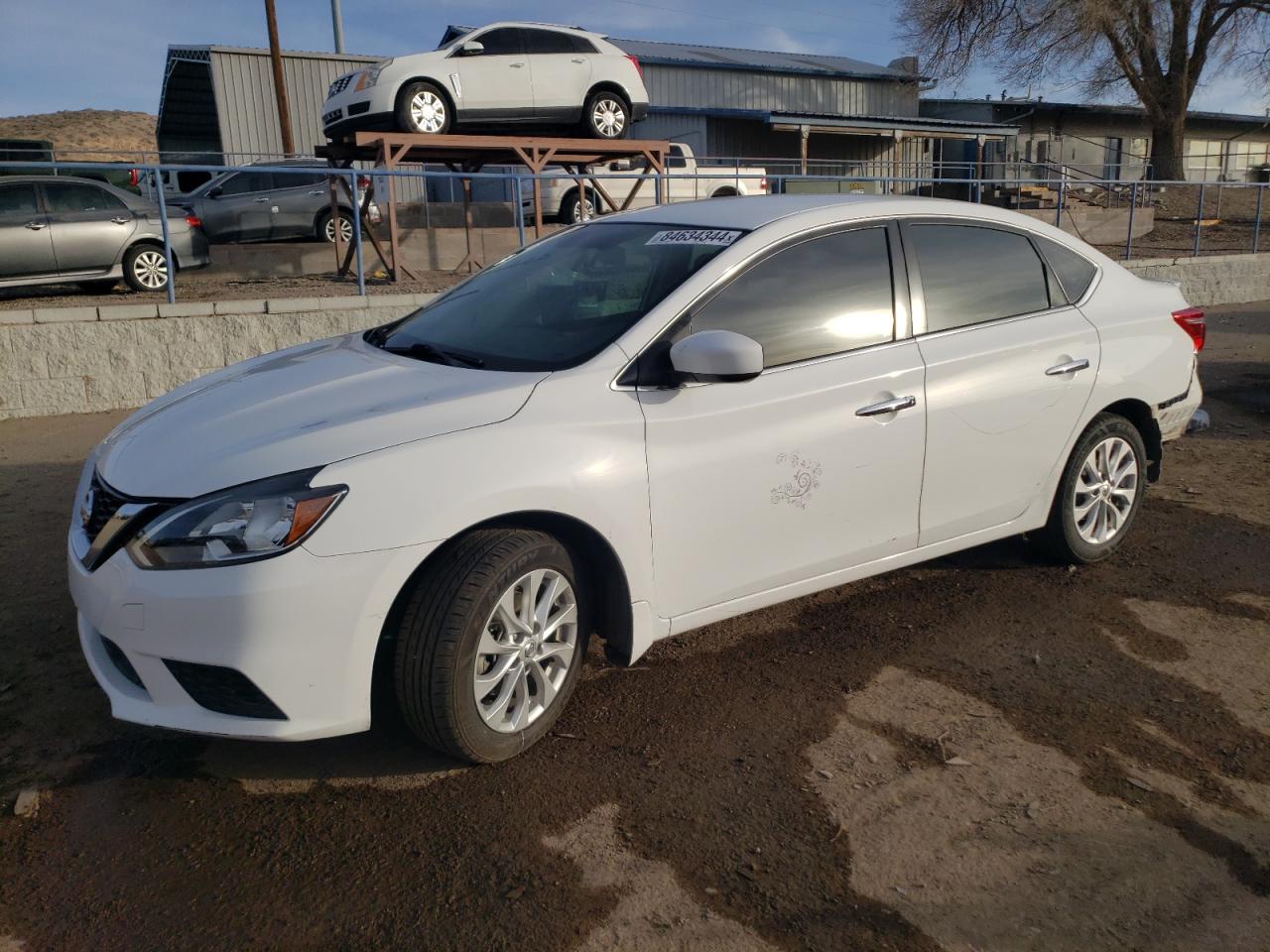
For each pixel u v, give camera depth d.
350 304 9.20
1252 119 37.19
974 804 2.92
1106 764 3.14
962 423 3.91
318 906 2.47
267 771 3.05
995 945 2.38
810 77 28.75
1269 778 3.07
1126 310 4.56
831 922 2.44
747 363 3.05
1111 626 4.12
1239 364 10.45
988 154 31.02
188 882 2.56
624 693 3.54
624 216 4.20
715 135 26.62
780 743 3.23
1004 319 4.13
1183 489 6.06
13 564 4.68
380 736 3.25
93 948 2.34
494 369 3.24
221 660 2.62
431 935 2.38
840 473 3.58
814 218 3.69
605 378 3.13
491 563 2.86
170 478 2.79
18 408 8.12
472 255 13.53
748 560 3.45
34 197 10.82
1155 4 25.94
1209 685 3.64
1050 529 4.53
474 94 12.73
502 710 3.00
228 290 11.11
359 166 14.23
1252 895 2.56
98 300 10.21
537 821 2.81
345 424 2.85
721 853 2.69
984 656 3.85
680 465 3.21
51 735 3.24
